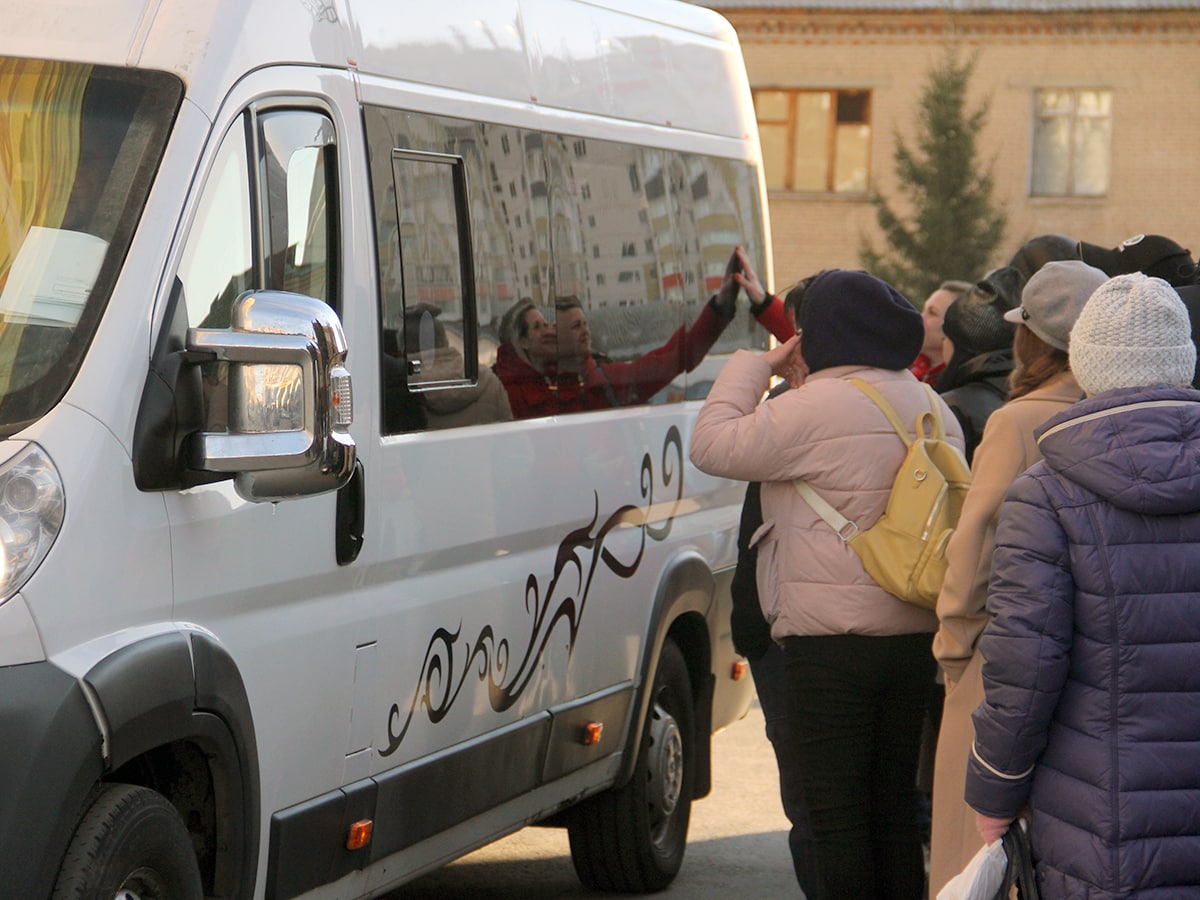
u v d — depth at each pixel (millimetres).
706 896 6676
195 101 4020
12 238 3805
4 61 4074
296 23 4457
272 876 4238
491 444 5277
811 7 34625
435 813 4996
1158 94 34656
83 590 3518
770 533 5152
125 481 3654
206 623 3938
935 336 8469
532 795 5672
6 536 3402
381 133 4820
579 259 6016
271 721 4191
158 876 3768
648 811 6598
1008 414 4535
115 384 3650
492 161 5461
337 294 4547
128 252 3783
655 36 6891
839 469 4945
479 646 5191
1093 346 3633
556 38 6035
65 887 3445
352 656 4527
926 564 4824
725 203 7387
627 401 6344
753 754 9328
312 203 4457
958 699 4621
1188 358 3629
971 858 4613
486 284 5359
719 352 7234
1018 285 6512
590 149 6176
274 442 3711
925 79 34125
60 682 3414
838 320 5148
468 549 5125
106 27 4102
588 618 5930
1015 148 35031
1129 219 34938
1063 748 3533
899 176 32438
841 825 5008
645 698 6414
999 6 34625
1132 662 3477
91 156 3910
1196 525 3525
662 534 6562
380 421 4684
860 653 4941
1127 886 3428
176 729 3736
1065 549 3533
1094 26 34594
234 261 4098
